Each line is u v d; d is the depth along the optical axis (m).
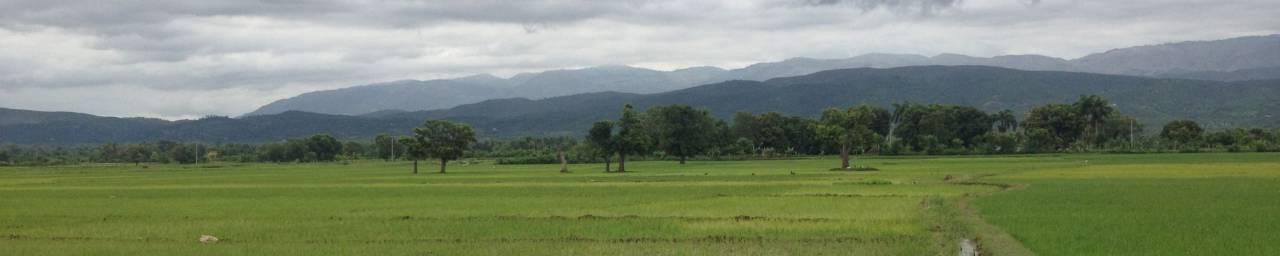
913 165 125.56
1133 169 97.69
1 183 98.75
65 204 58.47
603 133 124.50
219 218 46.19
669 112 181.50
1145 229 35.78
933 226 38.34
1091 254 29.66
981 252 31.00
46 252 33.53
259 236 37.78
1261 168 94.25
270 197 64.62
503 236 36.75
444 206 53.12
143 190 77.50
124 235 38.72
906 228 37.59
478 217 45.03
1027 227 36.94
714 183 78.38
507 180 91.44
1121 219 39.81
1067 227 36.81
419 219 44.38
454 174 116.88
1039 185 67.75
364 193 68.56
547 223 41.44
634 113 126.75
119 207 55.19
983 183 73.12
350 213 48.62
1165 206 46.50
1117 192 58.12
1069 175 85.19
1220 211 43.12
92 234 39.22
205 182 95.88
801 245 33.09
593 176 100.56
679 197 59.09
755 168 125.88
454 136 134.25
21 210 52.97
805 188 68.06
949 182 75.19
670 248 32.84
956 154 199.12
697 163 170.62
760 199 56.16
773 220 41.66
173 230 40.31
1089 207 46.47
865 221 40.72
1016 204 48.69
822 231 37.03
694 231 37.66
